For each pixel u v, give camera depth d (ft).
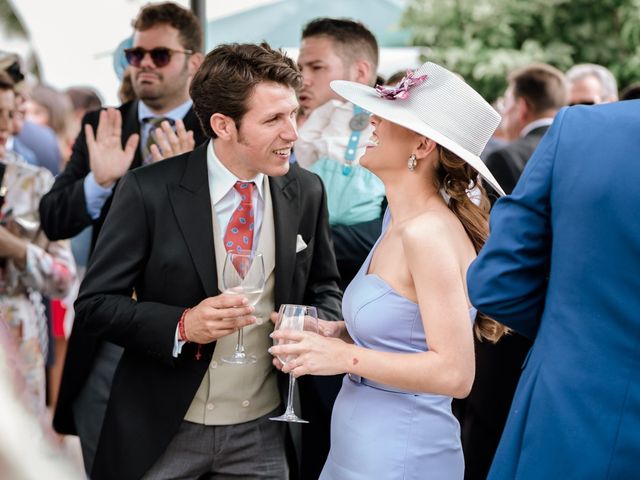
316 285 9.45
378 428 7.58
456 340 7.06
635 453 5.95
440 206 7.68
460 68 38.42
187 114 11.83
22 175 12.87
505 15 38.50
